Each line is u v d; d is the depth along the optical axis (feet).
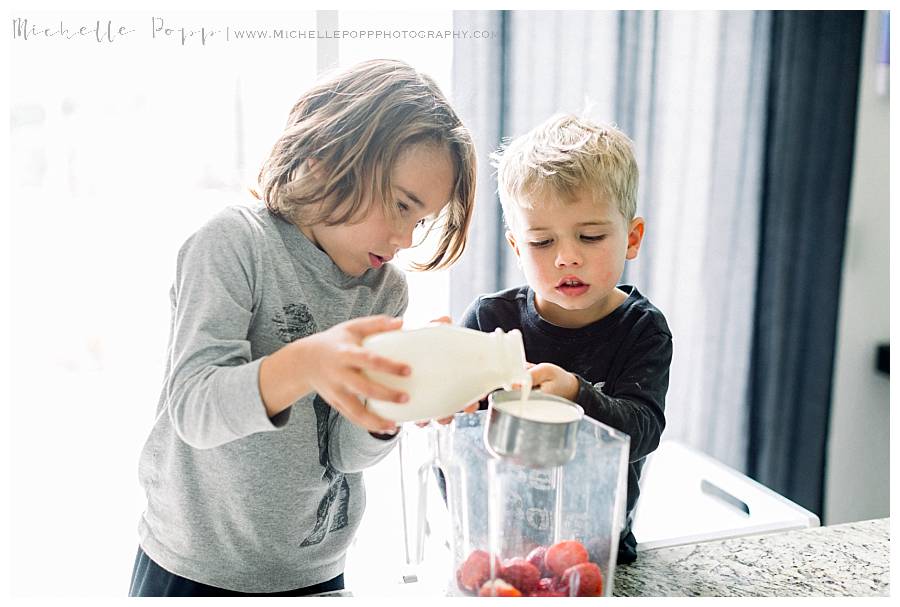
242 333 2.64
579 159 2.73
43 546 5.51
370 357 1.83
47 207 5.15
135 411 5.61
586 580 1.99
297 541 3.05
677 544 2.81
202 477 2.94
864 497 7.68
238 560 2.99
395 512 5.08
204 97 5.14
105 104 5.06
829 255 6.59
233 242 2.73
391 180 2.72
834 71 6.27
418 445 4.59
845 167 6.47
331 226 2.86
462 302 5.53
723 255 6.39
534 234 2.80
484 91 5.36
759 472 6.86
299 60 5.13
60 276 5.27
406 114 2.73
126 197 5.22
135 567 3.20
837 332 6.80
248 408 2.11
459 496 2.06
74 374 5.49
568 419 1.95
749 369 6.65
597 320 3.04
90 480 5.61
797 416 6.83
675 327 6.42
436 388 2.01
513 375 2.07
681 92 5.97
